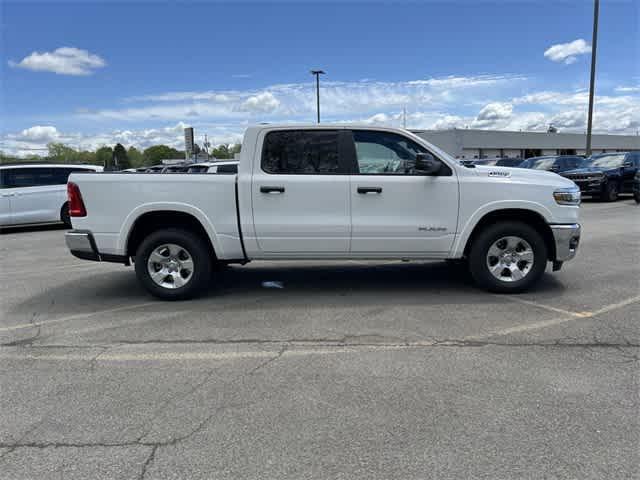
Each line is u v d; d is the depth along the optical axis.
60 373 3.66
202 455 2.60
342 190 5.22
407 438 2.72
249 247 5.34
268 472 2.45
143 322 4.83
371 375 3.53
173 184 5.23
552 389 3.28
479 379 3.44
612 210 14.59
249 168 5.27
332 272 6.91
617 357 3.79
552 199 5.25
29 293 6.11
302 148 5.29
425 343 4.13
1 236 12.18
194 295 5.56
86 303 5.59
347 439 2.72
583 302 5.21
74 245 5.34
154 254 5.46
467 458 2.54
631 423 2.85
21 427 2.91
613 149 70.75
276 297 5.65
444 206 5.26
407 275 6.64
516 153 59.34
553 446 2.63
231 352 4.02
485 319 4.71
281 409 3.07
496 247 5.45
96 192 5.26
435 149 5.30
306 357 3.88
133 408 3.11
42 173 12.99
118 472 2.47
